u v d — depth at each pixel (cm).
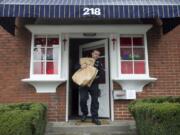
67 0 734
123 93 832
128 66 849
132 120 830
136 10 701
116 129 755
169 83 852
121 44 859
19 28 867
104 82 881
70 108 935
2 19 794
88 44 939
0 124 536
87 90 803
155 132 565
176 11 702
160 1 732
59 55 841
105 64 884
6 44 859
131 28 842
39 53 846
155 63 861
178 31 881
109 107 857
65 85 843
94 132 749
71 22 837
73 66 955
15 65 849
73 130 751
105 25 838
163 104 593
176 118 546
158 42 871
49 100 834
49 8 697
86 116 860
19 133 530
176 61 865
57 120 828
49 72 838
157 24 876
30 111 579
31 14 695
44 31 841
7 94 835
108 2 720
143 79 820
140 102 704
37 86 830
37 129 575
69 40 905
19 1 712
